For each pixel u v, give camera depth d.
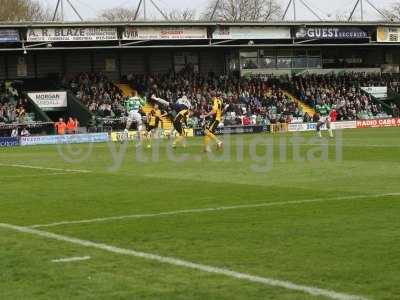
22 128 65.81
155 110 48.22
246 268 11.44
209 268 11.48
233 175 26.59
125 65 82.94
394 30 82.56
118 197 20.84
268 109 78.62
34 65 78.75
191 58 85.75
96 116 70.44
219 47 82.38
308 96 82.62
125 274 11.27
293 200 19.17
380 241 13.28
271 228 14.92
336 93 85.19
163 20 72.19
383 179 23.94
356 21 79.62
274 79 85.31
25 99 70.38
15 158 41.03
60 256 12.70
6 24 66.56
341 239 13.56
